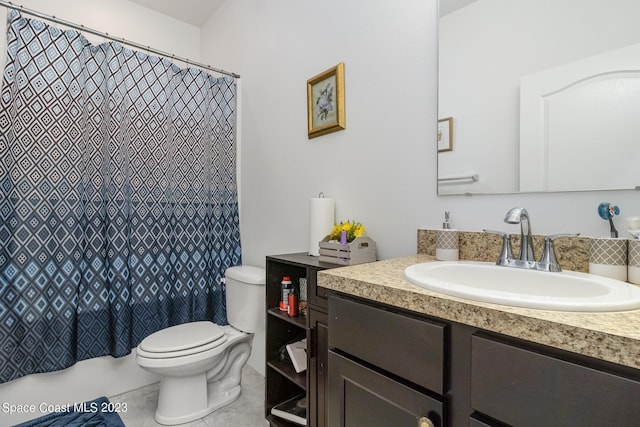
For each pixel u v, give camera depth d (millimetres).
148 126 1949
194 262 2092
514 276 883
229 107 2273
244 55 2273
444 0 1168
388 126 1352
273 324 1541
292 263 1380
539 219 969
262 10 2086
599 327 469
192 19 2738
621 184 829
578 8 894
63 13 2189
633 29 809
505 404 544
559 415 486
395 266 1006
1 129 1530
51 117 1648
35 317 1599
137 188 1902
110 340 1803
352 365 807
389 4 1345
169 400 1603
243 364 1954
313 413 1247
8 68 1548
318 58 1675
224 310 2162
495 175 1055
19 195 1571
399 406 700
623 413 431
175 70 2066
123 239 1825
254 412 1697
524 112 993
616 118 834
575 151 901
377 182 1396
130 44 1899
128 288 1841
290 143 1867
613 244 780
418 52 1247
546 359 499
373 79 1407
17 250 1564
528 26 985
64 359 1653
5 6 1557
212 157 2193
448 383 633
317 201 1526
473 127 1103
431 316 673
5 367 1533
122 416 1650
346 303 830
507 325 546
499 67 1044
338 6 1563
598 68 861
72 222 1691
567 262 892
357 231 1334
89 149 1763
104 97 1809
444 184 1172
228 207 2250
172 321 2008
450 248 1072
